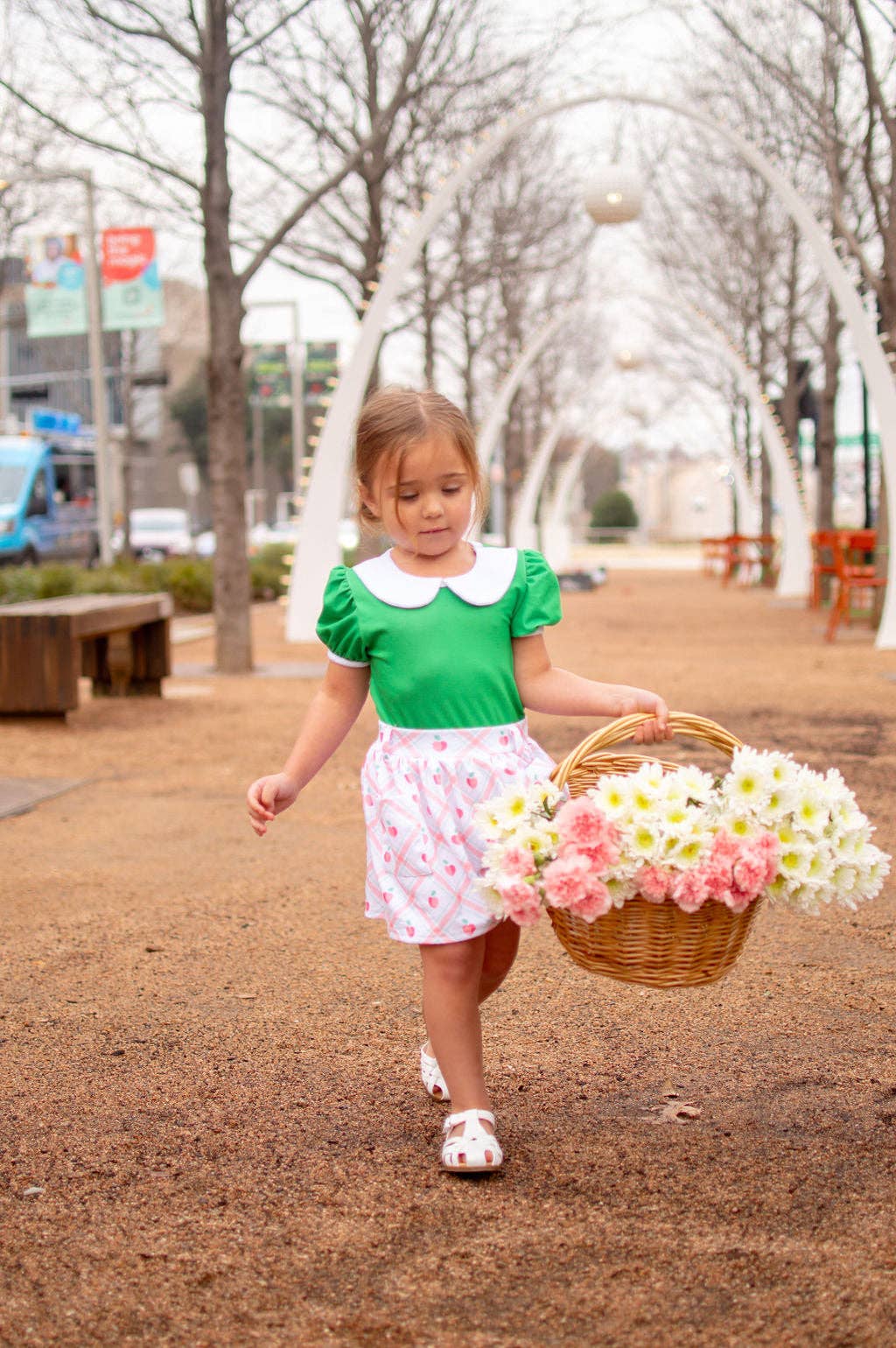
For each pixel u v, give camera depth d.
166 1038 3.47
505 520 32.41
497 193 19.42
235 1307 2.21
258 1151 2.80
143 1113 3.01
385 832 2.72
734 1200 2.54
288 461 76.44
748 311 24.77
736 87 15.30
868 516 19.22
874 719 8.91
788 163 17.16
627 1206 2.53
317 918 4.58
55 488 31.84
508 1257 2.35
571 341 33.84
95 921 4.55
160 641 10.59
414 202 16.73
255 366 43.56
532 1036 3.46
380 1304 2.21
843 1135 2.83
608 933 2.56
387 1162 2.74
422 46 11.96
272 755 7.90
